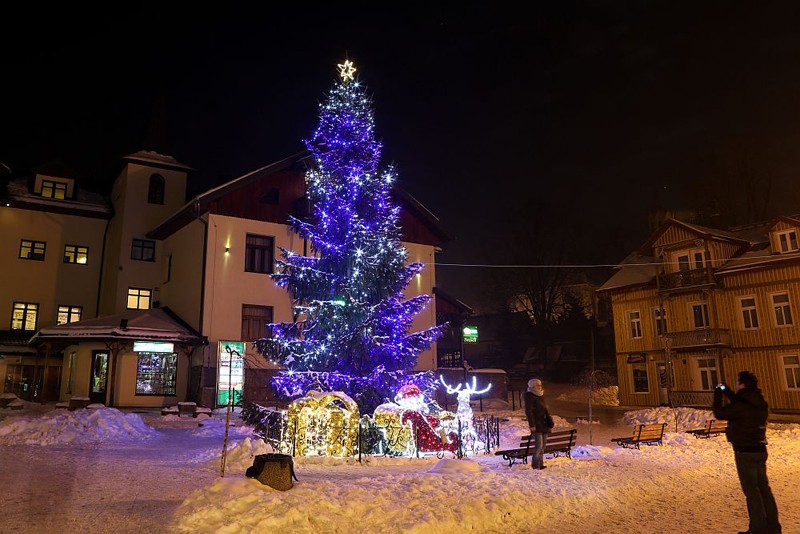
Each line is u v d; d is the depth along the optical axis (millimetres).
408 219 35375
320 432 14445
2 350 32719
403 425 14852
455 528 7473
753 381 7781
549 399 41719
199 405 27141
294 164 31719
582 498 9328
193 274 30000
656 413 26953
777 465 13930
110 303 34781
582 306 61188
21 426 16641
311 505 7449
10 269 34719
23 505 8422
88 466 12211
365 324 17797
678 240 36438
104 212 37000
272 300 30109
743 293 33094
